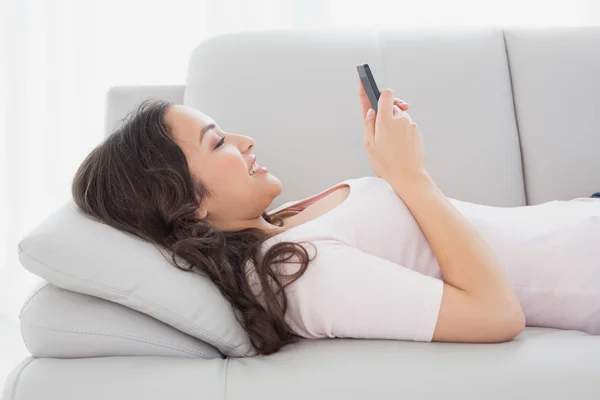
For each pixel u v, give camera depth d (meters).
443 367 0.86
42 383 0.85
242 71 1.50
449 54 1.53
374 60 1.52
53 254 0.90
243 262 1.04
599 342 0.91
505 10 2.31
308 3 2.29
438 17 2.31
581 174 1.48
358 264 0.97
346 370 0.86
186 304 0.94
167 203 1.06
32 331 0.92
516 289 1.09
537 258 1.08
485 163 1.47
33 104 2.29
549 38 1.57
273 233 1.09
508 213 1.19
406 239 1.10
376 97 1.14
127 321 0.93
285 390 0.84
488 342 0.93
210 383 0.85
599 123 1.50
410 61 1.52
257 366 0.91
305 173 1.45
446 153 1.46
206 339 0.96
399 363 0.87
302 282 0.98
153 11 2.27
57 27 2.26
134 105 1.58
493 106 1.50
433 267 1.11
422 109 1.48
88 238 0.94
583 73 1.53
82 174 1.09
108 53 2.28
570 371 0.84
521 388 0.83
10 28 2.25
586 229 1.08
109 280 0.91
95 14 2.26
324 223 1.06
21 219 2.31
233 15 2.29
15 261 2.32
